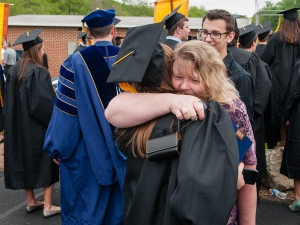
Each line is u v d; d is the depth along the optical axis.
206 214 1.25
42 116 3.88
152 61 1.48
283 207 4.22
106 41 2.74
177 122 1.44
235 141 1.36
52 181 4.05
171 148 1.38
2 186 5.14
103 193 2.64
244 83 2.63
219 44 2.74
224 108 1.49
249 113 2.67
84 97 2.57
